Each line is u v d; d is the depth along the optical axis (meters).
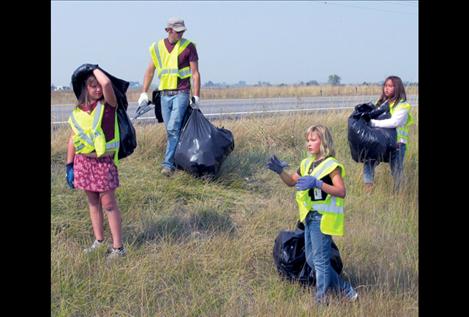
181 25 7.35
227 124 9.97
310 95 27.86
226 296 4.71
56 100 17.84
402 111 7.30
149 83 7.65
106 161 5.15
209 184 7.29
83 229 5.72
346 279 5.00
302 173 4.70
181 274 4.93
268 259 5.34
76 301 4.41
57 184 6.46
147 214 6.16
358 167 8.34
